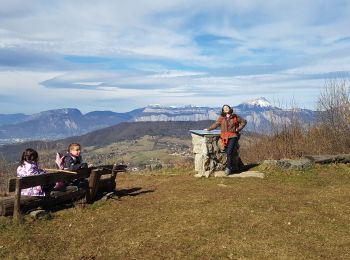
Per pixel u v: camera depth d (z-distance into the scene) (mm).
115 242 8117
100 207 10719
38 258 7332
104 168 11727
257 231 8609
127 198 11773
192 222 9172
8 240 8078
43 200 10000
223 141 14773
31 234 8453
